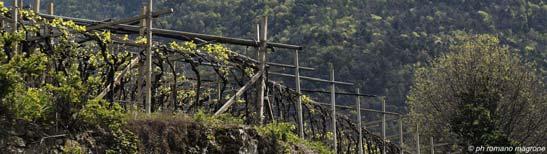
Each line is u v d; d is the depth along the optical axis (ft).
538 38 260.42
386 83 219.61
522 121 136.46
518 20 266.16
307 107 93.97
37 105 50.72
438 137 141.79
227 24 259.80
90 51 68.64
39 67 52.06
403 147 125.80
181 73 90.74
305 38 236.84
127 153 55.31
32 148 50.26
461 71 139.85
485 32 260.42
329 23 252.62
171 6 267.18
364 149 119.24
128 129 56.34
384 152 115.03
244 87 74.02
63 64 68.23
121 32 71.97
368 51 228.02
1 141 48.78
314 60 220.23
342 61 221.25
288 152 70.90
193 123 62.18
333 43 232.32
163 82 82.12
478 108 123.85
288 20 257.96
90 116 53.62
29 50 61.72
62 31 63.26
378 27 249.96
